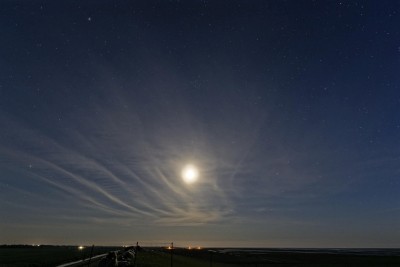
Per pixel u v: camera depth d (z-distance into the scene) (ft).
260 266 280.92
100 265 158.40
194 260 297.74
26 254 328.70
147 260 212.02
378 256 534.78
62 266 174.29
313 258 454.40
